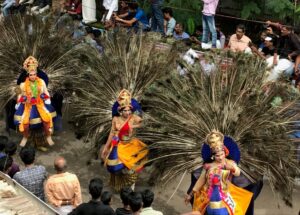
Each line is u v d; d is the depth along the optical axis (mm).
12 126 9703
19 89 8984
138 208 5969
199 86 7359
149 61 8578
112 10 12094
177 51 8898
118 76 8516
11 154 7230
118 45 8906
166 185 7453
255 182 7023
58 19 10562
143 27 11305
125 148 7879
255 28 11953
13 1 13773
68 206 6617
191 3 11945
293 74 9719
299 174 7188
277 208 8062
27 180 6703
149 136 7516
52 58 9469
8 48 9391
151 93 7645
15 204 5852
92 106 8570
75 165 9109
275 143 6984
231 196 6770
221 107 7129
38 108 8992
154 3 11273
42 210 5785
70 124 10281
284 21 11586
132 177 8031
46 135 9375
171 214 7895
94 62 8820
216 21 12461
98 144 8562
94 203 5695
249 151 7043
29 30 9711
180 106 7316
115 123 7895
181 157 7242
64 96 9602
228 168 6613
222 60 7938
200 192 6785
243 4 11977
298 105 7426
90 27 11031
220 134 6602
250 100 7188
